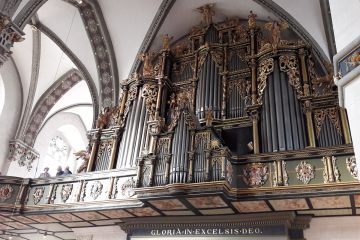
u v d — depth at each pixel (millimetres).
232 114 13750
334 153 9672
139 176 10859
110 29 17125
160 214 12156
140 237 12648
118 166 13469
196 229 12039
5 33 11953
